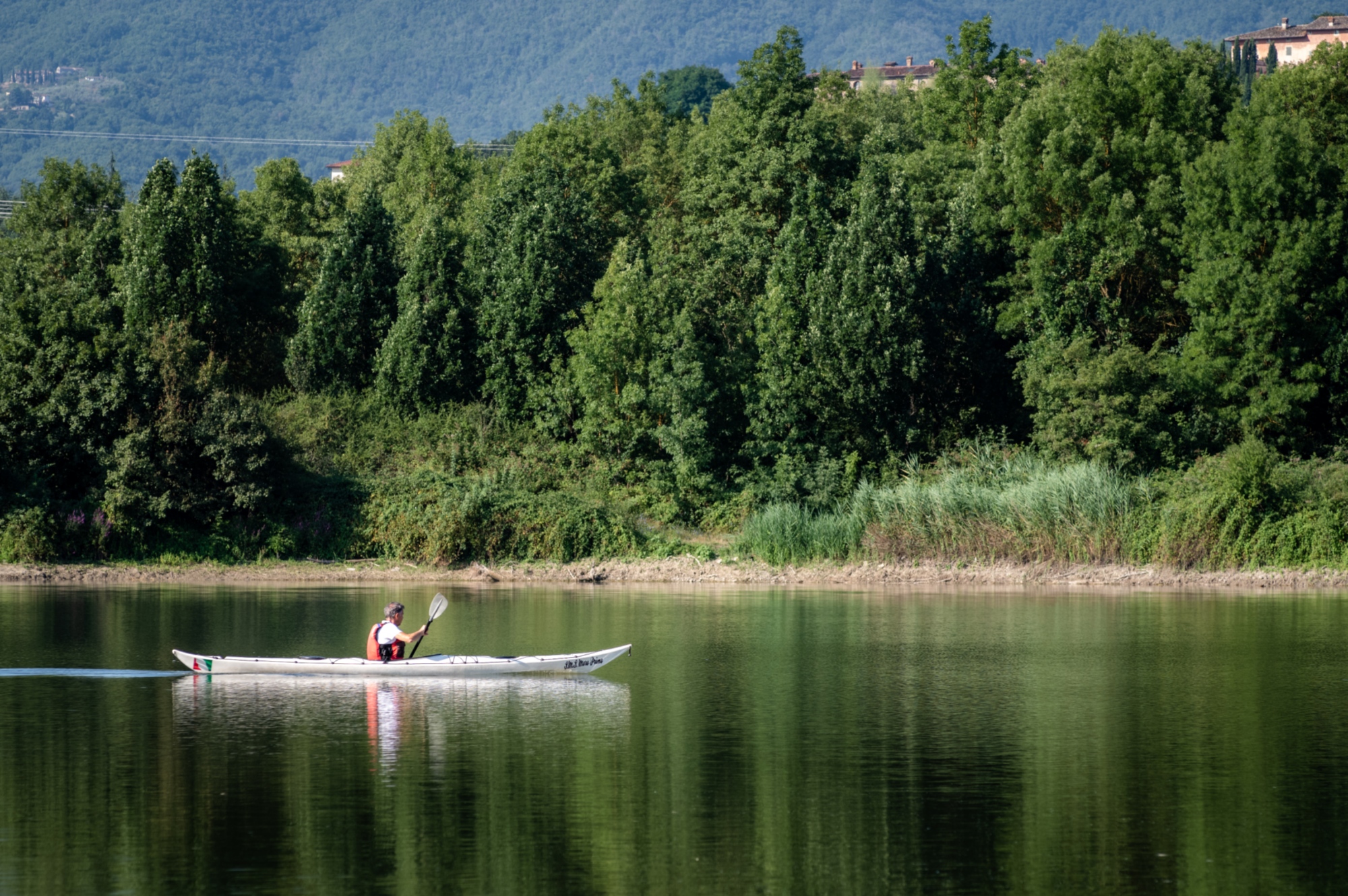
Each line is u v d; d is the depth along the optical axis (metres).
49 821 57.41
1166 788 62.59
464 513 169.25
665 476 185.00
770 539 172.12
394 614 95.25
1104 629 117.56
